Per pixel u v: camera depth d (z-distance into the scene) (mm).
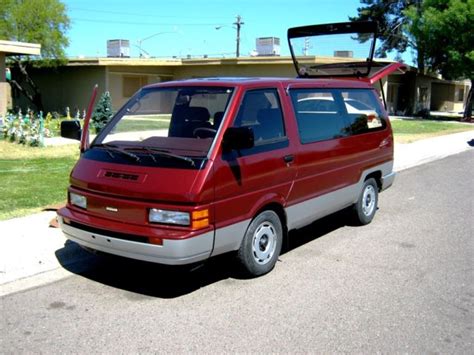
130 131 5348
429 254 6133
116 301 4672
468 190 10398
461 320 4352
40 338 3971
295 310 4500
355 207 7191
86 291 4891
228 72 31094
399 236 6910
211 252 4574
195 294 4840
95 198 4773
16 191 8484
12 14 26828
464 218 7992
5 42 18516
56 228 6516
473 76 33906
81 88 30781
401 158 14930
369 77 7918
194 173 4406
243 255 4988
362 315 4418
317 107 6016
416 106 41000
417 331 4141
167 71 33031
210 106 5000
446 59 36281
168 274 5344
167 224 4391
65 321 4262
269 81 5379
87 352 3771
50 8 27859
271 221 5285
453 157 16188
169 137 4992
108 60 28359
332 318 4352
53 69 31641
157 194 4395
